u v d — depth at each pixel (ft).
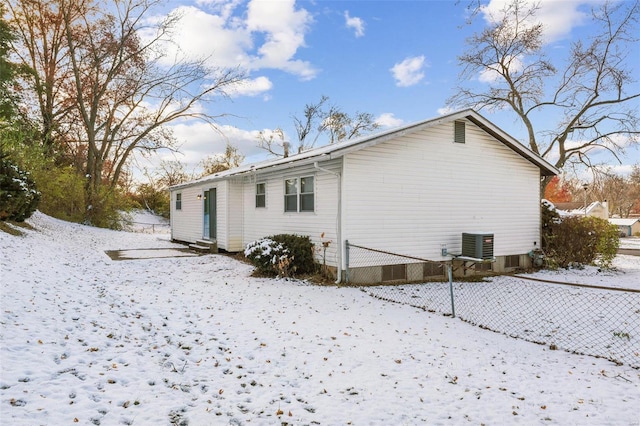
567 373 15.72
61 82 79.97
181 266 37.37
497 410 12.25
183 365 14.35
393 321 21.86
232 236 46.37
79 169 81.20
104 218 75.66
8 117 54.13
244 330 18.97
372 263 32.30
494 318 24.23
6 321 14.56
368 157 32.01
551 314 25.26
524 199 41.65
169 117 83.35
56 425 9.14
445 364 15.98
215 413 11.10
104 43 74.79
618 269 43.93
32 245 33.09
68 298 19.60
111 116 79.46
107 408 10.39
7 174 40.98
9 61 62.90
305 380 13.89
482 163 38.47
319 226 33.78
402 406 12.26
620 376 15.53
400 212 33.60
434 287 32.12
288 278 32.30
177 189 61.67
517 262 41.57
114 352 14.20
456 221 36.78
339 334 19.07
